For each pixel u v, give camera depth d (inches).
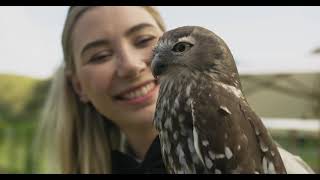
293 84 64.9
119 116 22.1
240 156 16.1
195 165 16.8
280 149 20.2
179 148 17.2
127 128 22.5
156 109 18.8
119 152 23.0
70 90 25.6
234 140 16.2
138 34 21.6
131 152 23.9
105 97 21.8
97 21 21.5
